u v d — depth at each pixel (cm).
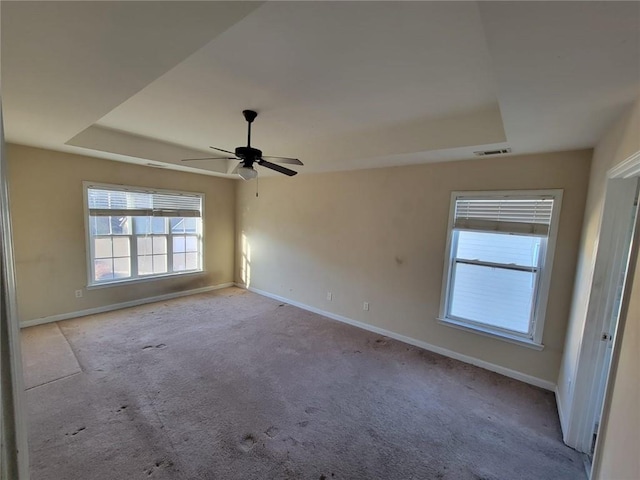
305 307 510
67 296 425
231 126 331
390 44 168
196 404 255
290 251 528
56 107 218
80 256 432
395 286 401
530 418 252
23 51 142
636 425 126
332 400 268
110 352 339
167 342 369
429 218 367
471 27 150
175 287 552
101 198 447
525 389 294
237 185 618
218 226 606
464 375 317
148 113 296
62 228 413
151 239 516
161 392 270
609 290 204
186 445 211
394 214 397
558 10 95
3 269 66
